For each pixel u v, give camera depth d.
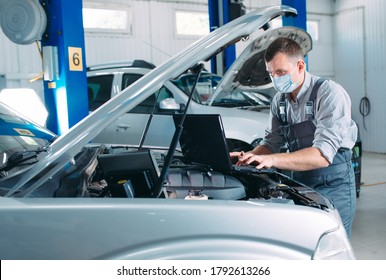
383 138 9.75
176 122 2.09
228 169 2.04
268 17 1.83
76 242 1.25
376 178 6.70
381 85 9.73
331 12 10.86
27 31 3.43
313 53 10.76
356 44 10.30
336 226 1.46
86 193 1.78
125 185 1.62
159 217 1.29
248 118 4.46
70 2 3.55
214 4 6.04
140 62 5.16
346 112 2.01
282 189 1.81
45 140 2.13
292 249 1.39
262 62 3.81
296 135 2.18
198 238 1.32
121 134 4.82
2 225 1.23
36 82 7.50
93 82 5.24
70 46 3.57
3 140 1.91
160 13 8.65
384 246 3.63
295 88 2.08
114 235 1.26
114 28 8.30
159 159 2.45
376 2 9.69
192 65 1.67
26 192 1.40
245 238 1.35
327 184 2.16
